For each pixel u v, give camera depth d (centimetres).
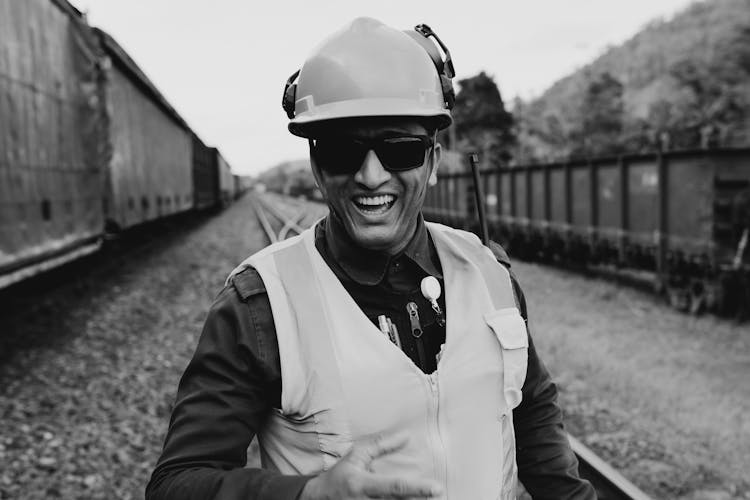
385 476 105
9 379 662
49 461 466
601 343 784
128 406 592
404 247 142
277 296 132
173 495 118
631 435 496
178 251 1888
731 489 417
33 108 849
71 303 1048
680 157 1076
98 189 1166
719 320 939
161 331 890
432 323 142
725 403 575
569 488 150
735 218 973
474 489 133
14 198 762
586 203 1403
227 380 128
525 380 154
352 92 133
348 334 131
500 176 1839
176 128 2525
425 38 155
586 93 4706
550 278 1298
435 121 143
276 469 136
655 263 1189
